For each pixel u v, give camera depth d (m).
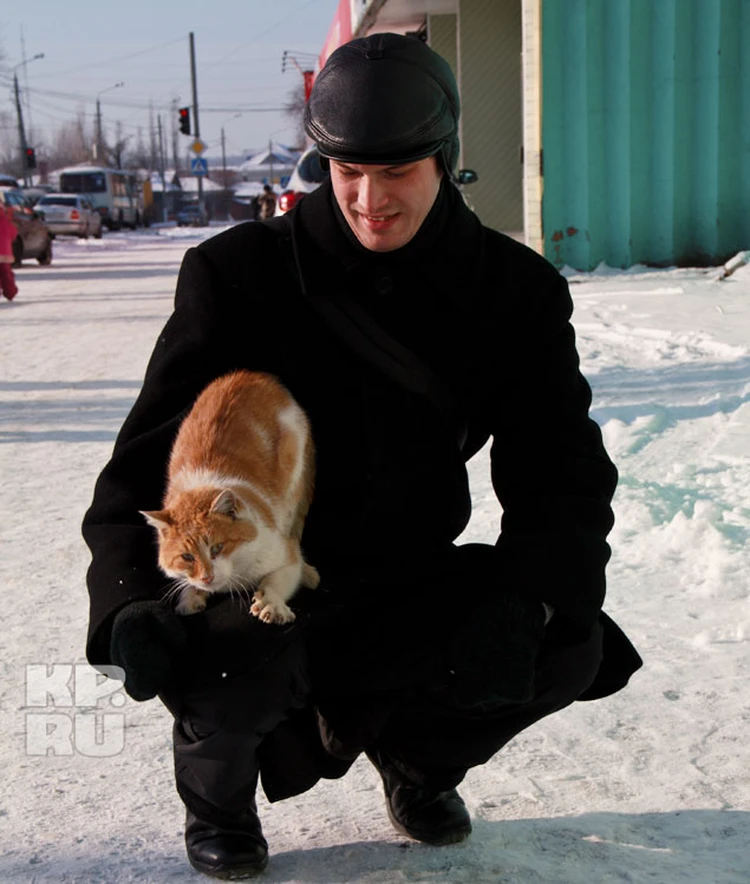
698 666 3.84
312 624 2.45
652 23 12.84
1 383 10.09
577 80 13.06
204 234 46.97
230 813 2.65
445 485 2.61
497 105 20.11
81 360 11.30
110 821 3.00
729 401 7.05
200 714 2.46
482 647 2.33
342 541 2.62
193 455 2.60
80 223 41.34
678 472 5.78
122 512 2.56
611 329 9.56
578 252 13.49
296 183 17.86
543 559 2.41
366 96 2.28
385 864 2.71
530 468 2.56
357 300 2.51
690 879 2.59
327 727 2.56
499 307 2.54
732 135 12.96
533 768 3.23
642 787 3.09
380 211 2.35
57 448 7.64
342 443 2.58
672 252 13.37
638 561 4.80
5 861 2.78
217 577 2.47
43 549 5.46
